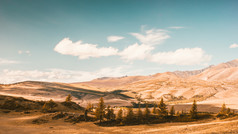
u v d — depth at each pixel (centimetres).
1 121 7319
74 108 14000
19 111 10219
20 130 6172
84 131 7069
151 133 6166
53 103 12406
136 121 10150
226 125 5053
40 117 8638
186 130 5553
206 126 5650
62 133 6250
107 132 7319
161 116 11012
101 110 10488
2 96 12619
